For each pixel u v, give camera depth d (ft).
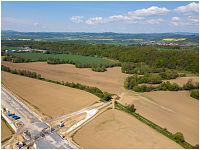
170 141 321.32
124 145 304.30
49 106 438.81
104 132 338.13
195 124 387.34
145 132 342.44
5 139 314.76
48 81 605.73
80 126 357.82
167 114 423.23
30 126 356.38
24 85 559.38
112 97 504.02
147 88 560.61
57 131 342.44
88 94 505.25
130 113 411.75
